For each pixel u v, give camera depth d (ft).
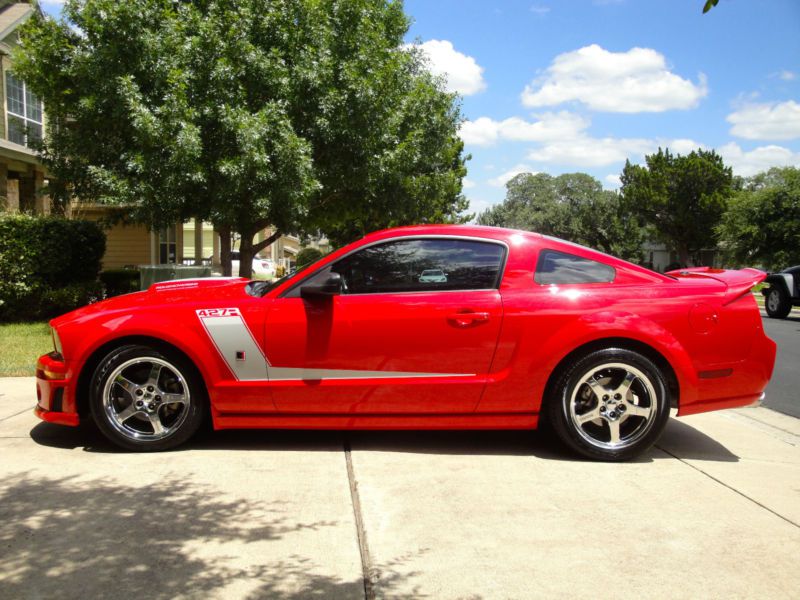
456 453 14.35
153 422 14.03
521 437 15.67
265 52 38.06
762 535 10.41
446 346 13.76
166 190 34.76
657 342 13.65
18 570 8.88
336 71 39.65
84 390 14.29
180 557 9.34
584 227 274.77
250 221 39.55
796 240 125.18
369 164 41.81
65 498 11.42
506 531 10.42
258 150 34.27
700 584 8.88
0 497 11.44
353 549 9.72
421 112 47.52
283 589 8.54
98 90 35.12
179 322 13.82
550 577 9.00
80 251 41.88
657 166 248.32
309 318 13.78
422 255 14.33
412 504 11.43
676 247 255.50
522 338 13.71
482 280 14.12
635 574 9.12
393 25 49.52
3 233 36.73
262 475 12.74
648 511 11.30
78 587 8.47
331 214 50.37
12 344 28.91
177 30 35.22
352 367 13.83
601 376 14.10
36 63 37.29
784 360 31.32
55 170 40.04
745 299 14.20
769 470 13.64
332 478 12.64
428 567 9.23
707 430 17.02
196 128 33.35
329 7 40.34
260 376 13.91
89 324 13.99
